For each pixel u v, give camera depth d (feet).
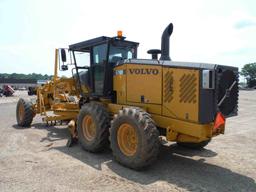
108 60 21.54
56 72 28.30
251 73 322.55
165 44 19.19
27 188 13.89
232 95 17.04
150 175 16.10
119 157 17.47
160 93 17.75
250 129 31.91
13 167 16.97
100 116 19.75
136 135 16.38
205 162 18.84
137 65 19.11
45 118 28.32
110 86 21.77
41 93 30.45
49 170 16.53
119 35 21.01
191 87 16.08
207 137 16.06
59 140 24.44
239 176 16.31
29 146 22.20
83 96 24.66
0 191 13.51
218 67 15.60
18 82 251.39
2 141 23.84
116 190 13.85
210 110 15.78
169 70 17.22
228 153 21.15
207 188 14.43
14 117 39.81
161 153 20.79
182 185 14.74
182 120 16.62
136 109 16.98
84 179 15.21
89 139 20.75
